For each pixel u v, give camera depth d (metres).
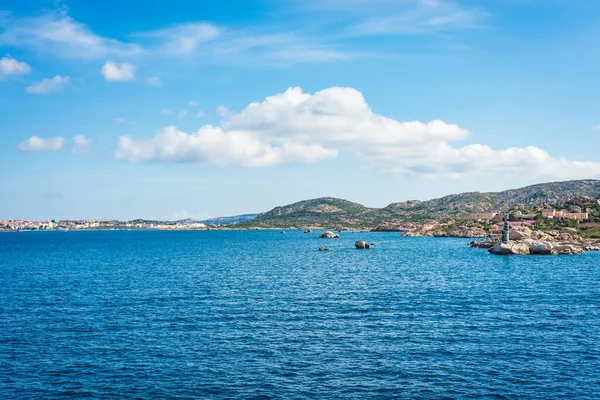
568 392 31.94
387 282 83.56
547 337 44.56
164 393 31.97
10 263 129.50
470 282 82.88
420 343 42.81
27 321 51.66
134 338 44.56
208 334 45.97
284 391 32.22
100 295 69.00
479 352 40.16
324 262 128.75
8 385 33.34
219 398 31.17
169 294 69.75
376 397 31.30
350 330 47.47
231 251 186.25
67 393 32.03
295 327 48.72
